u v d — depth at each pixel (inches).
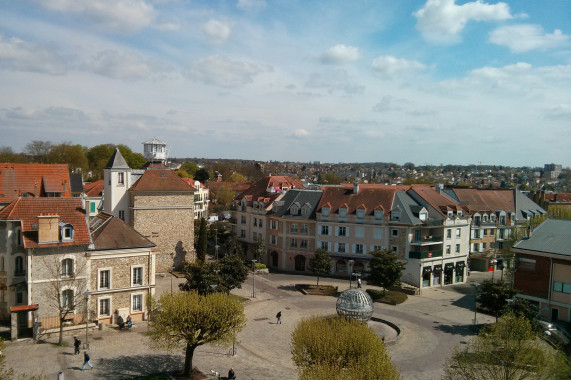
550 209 3695.9
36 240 1705.2
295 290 2642.7
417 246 2893.7
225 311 1440.7
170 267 2957.7
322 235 3127.5
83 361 1492.4
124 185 2898.6
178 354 1611.7
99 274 1828.2
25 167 2832.2
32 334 1674.5
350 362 1107.3
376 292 2517.2
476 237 3533.5
